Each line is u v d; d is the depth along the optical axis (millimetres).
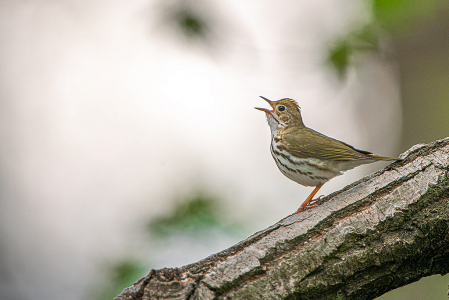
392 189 8336
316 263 7520
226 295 7090
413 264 8000
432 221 7969
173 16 15383
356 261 7617
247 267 7344
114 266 14094
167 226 14953
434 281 16047
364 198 8281
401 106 19531
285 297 7254
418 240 7891
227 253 7625
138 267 14055
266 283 7293
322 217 8070
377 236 7828
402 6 16297
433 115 18641
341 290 7598
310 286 7391
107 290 13703
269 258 7539
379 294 7898
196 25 15430
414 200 8102
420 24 18578
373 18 16922
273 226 8180
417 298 16031
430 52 19047
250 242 7828
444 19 18656
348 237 7750
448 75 18922
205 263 7418
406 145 18906
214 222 15109
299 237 7789
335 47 16875
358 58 17406
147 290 6902
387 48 19078
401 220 7949
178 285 6996
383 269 7762
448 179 8266
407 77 19266
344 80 17109
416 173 8484
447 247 8055
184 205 15383
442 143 8945
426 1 16844
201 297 6922
